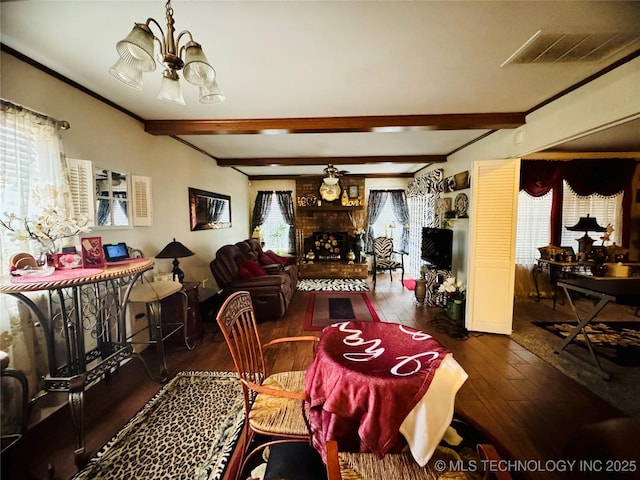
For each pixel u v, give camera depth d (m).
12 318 1.69
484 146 3.67
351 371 1.13
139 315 2.90
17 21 1.50
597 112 2.10
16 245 1.73
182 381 2.35
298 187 6.91
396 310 4.21
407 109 2.78
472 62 1.94
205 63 1.21
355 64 1.96
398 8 1.43
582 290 2.55
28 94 1.85
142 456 1.60
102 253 1.93
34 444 1.69
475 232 3.33
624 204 4.58
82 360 1.83
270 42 1.71
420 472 1.05
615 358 2.70
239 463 1.53
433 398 1.05
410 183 6.71
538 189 4.66
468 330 3.43
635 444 1.13
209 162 4.75
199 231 4.36
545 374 2.44
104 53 1.81
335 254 6.89
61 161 1.96
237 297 1.69
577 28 1.58
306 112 2.85
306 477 1.23
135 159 2.87
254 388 1.33
